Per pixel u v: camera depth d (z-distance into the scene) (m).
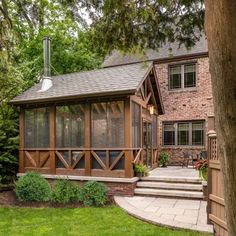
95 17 5.68
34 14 7.97
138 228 6.23
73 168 10.45
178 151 16.08
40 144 11.19
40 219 7.17
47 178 10.65
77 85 11.13
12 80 11.93
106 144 9.94
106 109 9.98
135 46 5.97
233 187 2.01
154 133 14.11
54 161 10.77
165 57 16.27
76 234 5.93
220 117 2.03
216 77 2.03
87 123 10.21
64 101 10.58
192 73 15.98
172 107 16.39
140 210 7.52
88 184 8.97
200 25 5.82
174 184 9.43
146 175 10.20
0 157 11.34
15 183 9.91
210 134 6.03
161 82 16.72
